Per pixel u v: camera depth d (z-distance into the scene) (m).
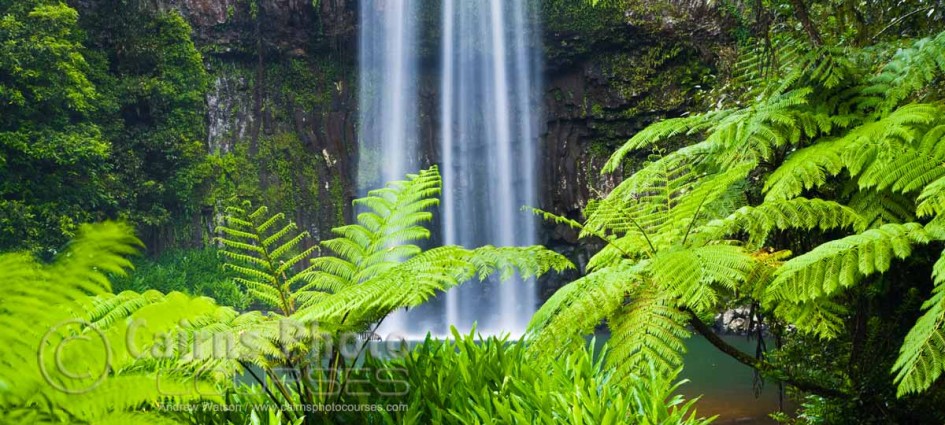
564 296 3.12
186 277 21.78
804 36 4.71
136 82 23.11
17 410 1.38
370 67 26.62
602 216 3.42
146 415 1.58
